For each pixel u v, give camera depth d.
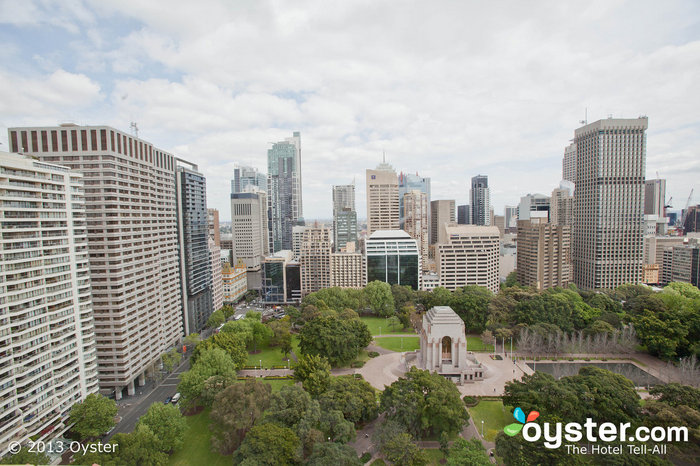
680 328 155.50
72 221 117.56
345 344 155.00
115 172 137.88
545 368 154.25
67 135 135.12
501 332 169.50
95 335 136.50
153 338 160.12
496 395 131.88
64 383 112.12
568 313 185.12
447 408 102.06
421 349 158.88
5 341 95.38
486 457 84.69
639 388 134.50
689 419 95.56
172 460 102.25
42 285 106.25
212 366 133.25
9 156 98.31
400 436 93.81
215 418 101.88
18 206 100.38
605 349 166.38
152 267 160.62
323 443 91.31
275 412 102.94
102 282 136.25
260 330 180.88
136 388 149.88
